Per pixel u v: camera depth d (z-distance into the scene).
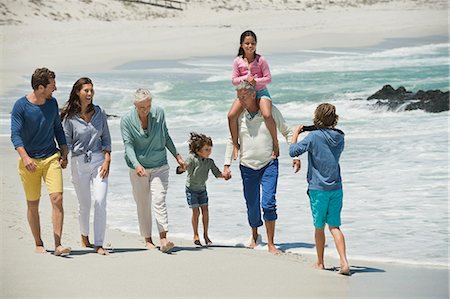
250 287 11.80
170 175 22.91
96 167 14.39
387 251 14.97
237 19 105.75
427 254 14.67
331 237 16.22
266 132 15.29
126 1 107.06
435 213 18.12
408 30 83.81
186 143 29.27
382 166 23.86
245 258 13.82
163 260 13.54
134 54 71.00
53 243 14.74
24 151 13.50
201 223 17.58
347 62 58.44
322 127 13.36
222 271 12.79
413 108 36.81
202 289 11.66
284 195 20.23
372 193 20.39
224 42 79.81
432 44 70.06
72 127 14.26
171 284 11.90
